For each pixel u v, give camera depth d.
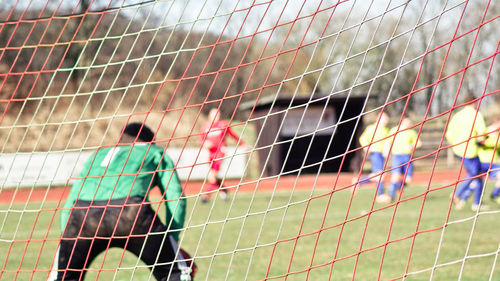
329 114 71.00
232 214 33.16
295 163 70.94
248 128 90.62
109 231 10.45
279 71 95.75
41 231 27.39
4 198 47.44
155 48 63.69
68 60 66.75
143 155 10.85
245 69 93.19
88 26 58.59
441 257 18.66
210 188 41.25
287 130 70.44
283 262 18.52
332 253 20.03
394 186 37.31
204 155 62.50
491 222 27.53
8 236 25.67
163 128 81.50
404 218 29.64
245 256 19.77
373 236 23.75
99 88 75.38
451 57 68.12
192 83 85.12
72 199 10.87
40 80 55.19
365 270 16.86
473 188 32.31
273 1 9.24
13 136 69.44
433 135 78.75
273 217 31.44
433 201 39.41
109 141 75.19
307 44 8.59
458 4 7.80
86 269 10.63
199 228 27.22
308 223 28.50
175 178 10.76
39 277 16.48
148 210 10.63
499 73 57.38
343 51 77.31
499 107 56.22
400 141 36.75
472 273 16.12
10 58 52.03
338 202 39.94
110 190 10.70
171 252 10.49
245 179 64.62
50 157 52.91
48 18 11.50
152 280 15.95
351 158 71.12
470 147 31.30
